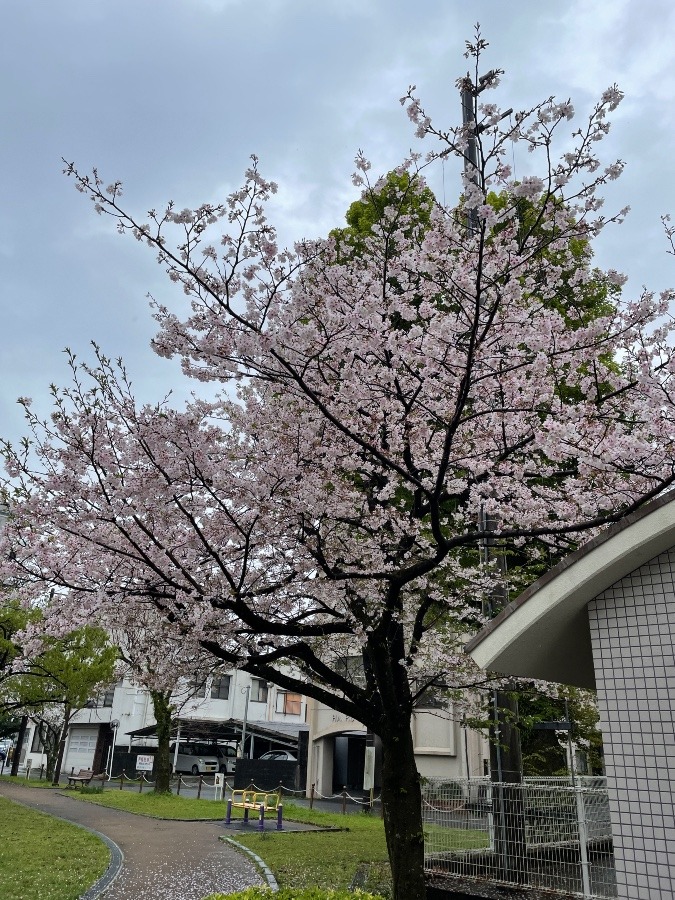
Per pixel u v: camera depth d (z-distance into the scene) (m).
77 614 7.04
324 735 21.69
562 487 7.29
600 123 4.86
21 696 18.44
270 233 5.87
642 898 3.45
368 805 17.73
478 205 5.04
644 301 6.36
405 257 6.50
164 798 18.44
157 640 8.33
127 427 6.68
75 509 6.71
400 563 6.91
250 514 6.57
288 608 7.41
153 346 6.00
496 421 6.69
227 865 9.46
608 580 3.94
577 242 7.36
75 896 7.49
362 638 7.05
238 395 8.10
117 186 5.48
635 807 3.61
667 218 5.91
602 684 3.89
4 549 6.86
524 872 7.12
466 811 7.94
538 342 5.97
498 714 9.03
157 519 6.90
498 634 4.19
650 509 3.64
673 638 3.70
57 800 18.28
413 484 6.43
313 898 4.68
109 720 33.22
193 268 5.80
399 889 6.50
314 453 6.95
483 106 5.04
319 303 6.32
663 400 5.62
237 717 34.34
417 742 17.77
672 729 3.59
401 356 5.92
